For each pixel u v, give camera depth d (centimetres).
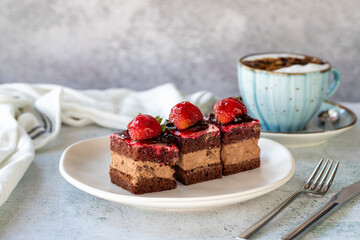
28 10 102
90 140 76
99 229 65
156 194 69
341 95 105
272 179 71
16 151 75
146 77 105
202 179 71
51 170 75
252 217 66
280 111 82
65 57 104
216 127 71
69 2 102
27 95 90
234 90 105
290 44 102
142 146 67
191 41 103
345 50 102
